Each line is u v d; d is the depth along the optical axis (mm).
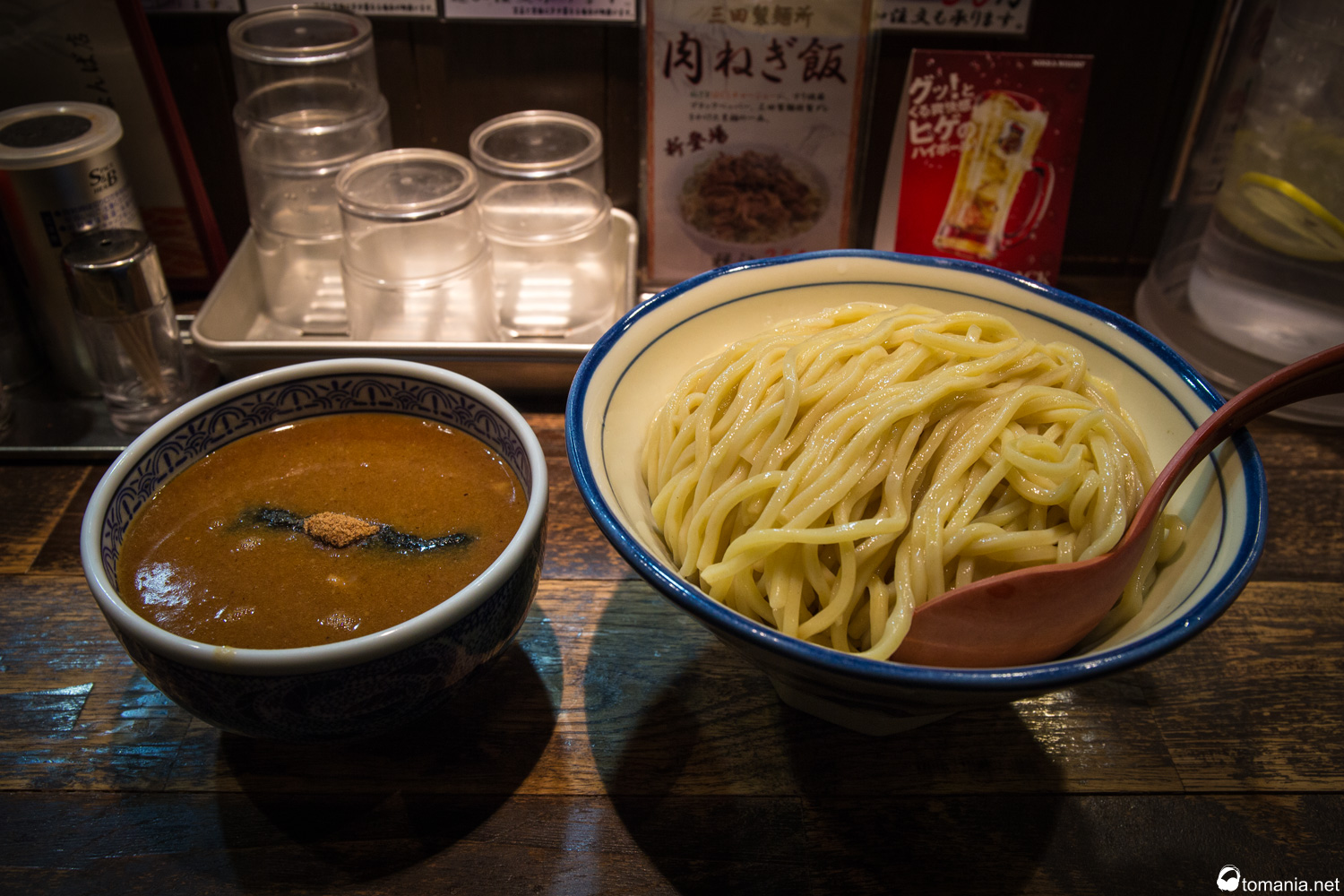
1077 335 896
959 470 771
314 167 1260
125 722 843
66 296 1135
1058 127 1231
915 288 949
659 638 931
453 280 1180
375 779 801
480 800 788
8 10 1148
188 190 1301
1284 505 1068
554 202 1252
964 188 1283
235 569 750
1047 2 1210
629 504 791
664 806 788
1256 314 1172
